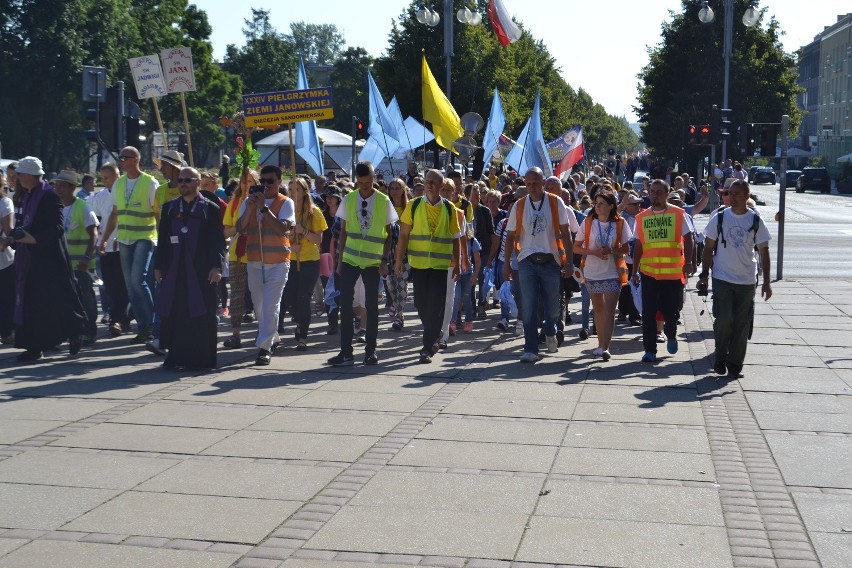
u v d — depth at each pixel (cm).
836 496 632
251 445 748
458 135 2191
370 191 1066
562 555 534
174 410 859
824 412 855
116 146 1573
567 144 2388
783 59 6744
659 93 6844
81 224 1220
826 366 1060
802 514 598
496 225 1434
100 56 6125
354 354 1148
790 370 1039
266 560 527
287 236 1094
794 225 3653
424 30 5106
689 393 929
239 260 1130
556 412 850
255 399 902
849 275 2069
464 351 1170
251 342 1236
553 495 632
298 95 1200
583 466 693
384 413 848
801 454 726
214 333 1043
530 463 701
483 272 1445
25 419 825
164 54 1367
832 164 9419
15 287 1136
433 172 1084
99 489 646
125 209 1185
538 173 1079
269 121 1208
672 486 650
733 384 970
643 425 807
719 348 1005
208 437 771
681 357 1125
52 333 1091
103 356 1126
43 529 574
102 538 560
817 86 13075
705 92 6600
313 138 1777
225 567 519
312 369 1052
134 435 777
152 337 1193
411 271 1098
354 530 571
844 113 11238
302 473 679
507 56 5300
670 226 1088
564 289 1164
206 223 1033
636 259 1109
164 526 579
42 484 656
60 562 526
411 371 1040
